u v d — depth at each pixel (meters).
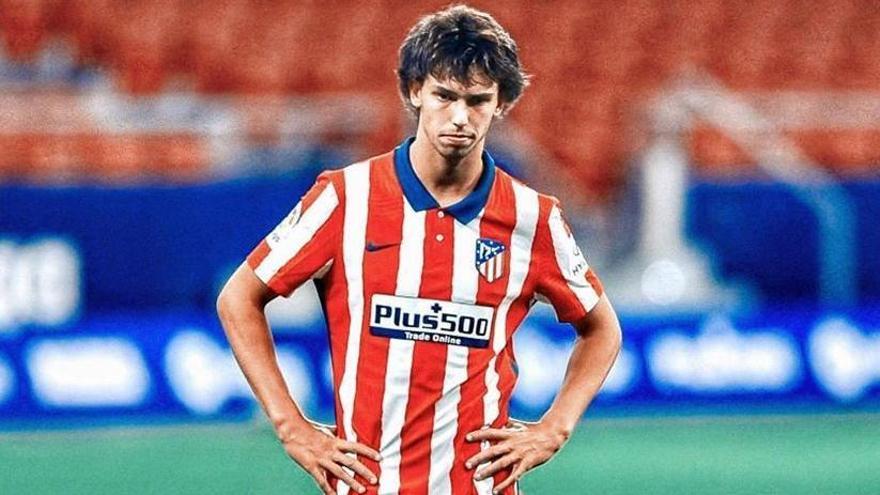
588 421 33.03
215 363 31.70
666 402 33.50
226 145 39.47
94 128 40.88
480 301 12.78
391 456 12.67
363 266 12.70
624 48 48.19
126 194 35.38
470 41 12.09
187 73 44.72
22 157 40.41
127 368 31.25
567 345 32.59
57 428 30.78
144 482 25.77
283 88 44.94
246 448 29.00
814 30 50.34
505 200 12.88
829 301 37.97
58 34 44.81
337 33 47.03
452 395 12.70
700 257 37.47
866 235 38.47
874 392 34.62
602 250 39.66
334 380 12.94
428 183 12.74
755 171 42.56
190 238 35.66
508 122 41.25
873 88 49.16
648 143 39.81
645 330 33.72
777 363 34.19
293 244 12.81
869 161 44.34
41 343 31.02
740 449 30.00
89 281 35.25
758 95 44.88
